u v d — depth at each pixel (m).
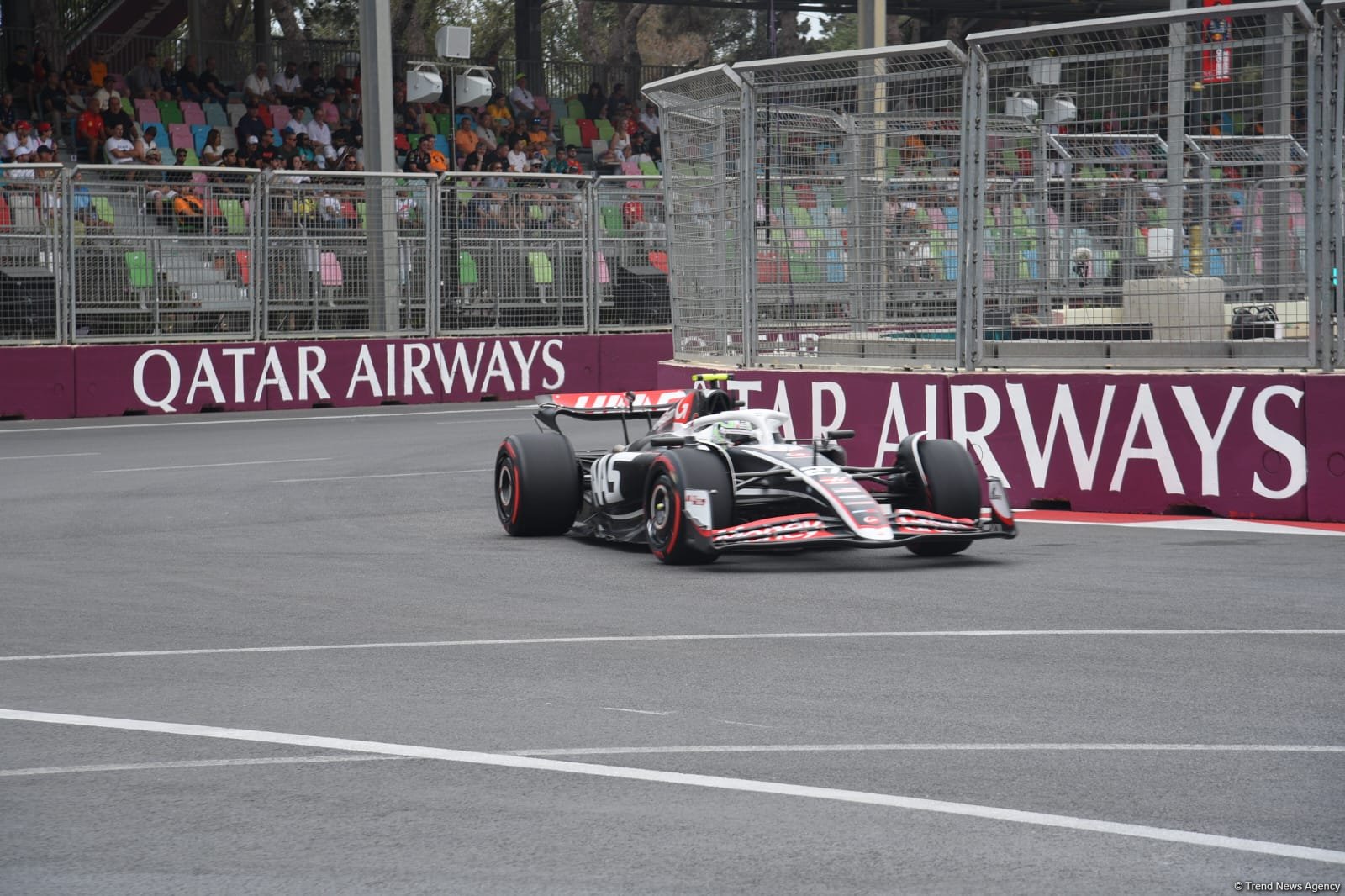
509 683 18.08
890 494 27.50
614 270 66.50
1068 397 33.25
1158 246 33.03
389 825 13.03
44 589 24.97
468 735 15.81
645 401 30.97
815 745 15.27
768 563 26.89
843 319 37.41
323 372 61.62
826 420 37.09
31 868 12.13
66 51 88.00
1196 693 17.09
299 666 19.14
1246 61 31.22
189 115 78.62
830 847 12.33
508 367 64.69
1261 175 34.97
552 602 23.36
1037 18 100.81
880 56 35.03
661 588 24.50
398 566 27.17
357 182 61.94
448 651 19.91
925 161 35.78
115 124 70.44
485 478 40.41
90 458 45.25
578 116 95.62
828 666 18.70
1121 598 22.95
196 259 59.38
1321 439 30.44
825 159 37.03
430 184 62.66
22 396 56.94
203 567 27.20
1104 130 35.72
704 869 11.88
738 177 38.62
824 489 25.33
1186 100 31.95
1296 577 24.69
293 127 78.12
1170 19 31.17
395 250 62.53
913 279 36.34
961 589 23.94
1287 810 13.10
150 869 12.08
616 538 28.44
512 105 90.69
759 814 13.16
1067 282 34.12
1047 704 16.70
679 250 42.38
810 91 36.94
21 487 39.06
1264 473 31.06
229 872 12.00
